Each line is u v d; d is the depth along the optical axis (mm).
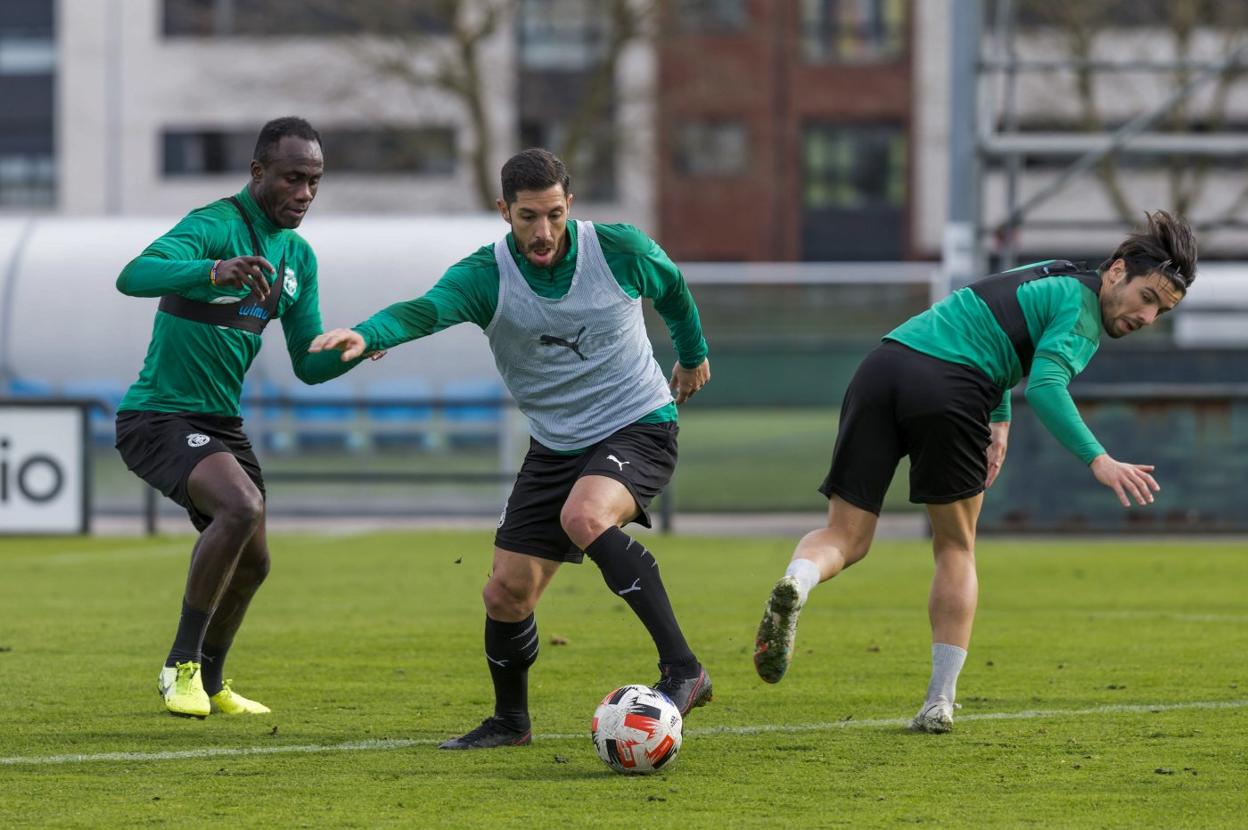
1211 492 50125
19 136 160875
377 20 124000
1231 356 54812
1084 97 119250
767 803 16938
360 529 57250
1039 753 19453
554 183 18250
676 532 55469
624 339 19375
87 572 42812
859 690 24297
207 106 153250
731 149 154125
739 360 64375
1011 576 41219
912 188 154625
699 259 154375
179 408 21875
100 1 155000
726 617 33469
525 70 148250
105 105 155625
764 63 152625
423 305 18641
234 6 153500
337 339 17875
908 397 19828
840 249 156125
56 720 21938
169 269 20359
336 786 17828
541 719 22047
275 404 56000
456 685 24938
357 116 146375
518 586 19391
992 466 21375
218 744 20266
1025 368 20172
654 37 126062
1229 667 26484
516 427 63844
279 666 26875
